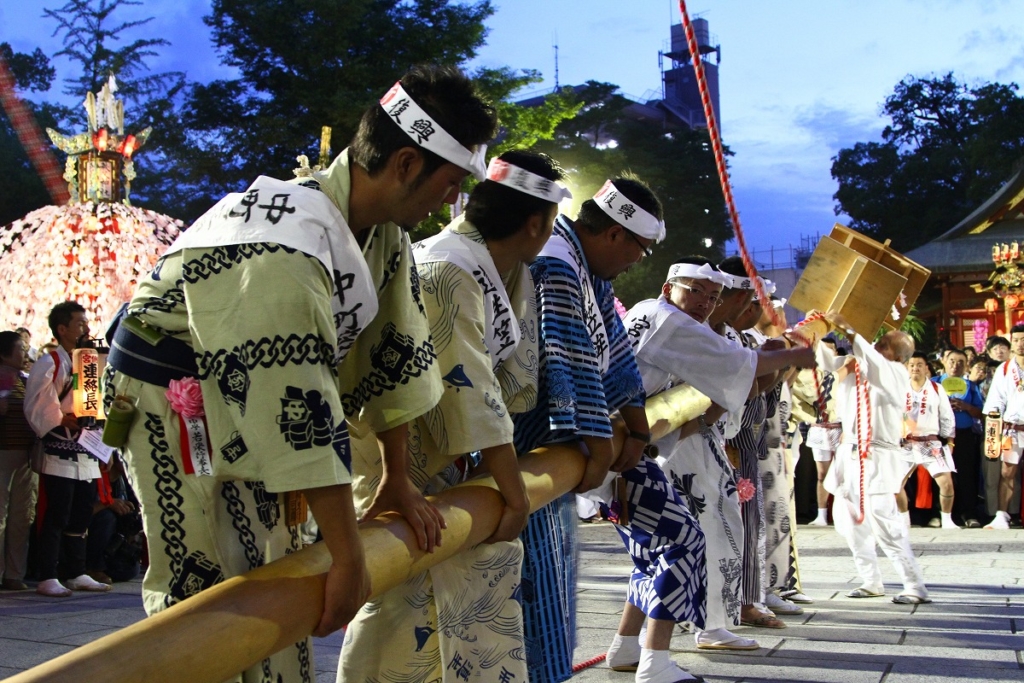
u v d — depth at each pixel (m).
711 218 33.88
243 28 19.31
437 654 2.39
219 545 1.77
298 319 1.66
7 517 5.91
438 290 2.35
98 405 5.89
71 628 4.59
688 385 3.89
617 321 3.19
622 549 8.05
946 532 9.57
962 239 26.50
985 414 10.11
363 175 1.91
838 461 5.97
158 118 21.17
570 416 2.67
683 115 53.00
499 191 2.53
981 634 4.66
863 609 5.43
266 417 1.63
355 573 1.68
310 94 18.72
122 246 7.75
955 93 45.50
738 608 4.21
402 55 19.38
